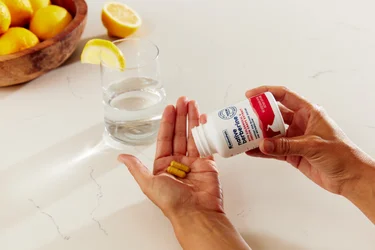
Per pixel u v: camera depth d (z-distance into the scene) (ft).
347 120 3.01
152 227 2.55
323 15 3.84
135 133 2.89
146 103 2.87
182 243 2.44
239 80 3.28
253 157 2.85
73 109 3.13
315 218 2.57
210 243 2.40
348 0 4.02
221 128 2.50
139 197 2.67
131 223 2.57
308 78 3.28
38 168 2.80
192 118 2.82
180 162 2.72
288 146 2.43
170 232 2.54
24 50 3.06
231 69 3.36
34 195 2.68
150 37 3.63
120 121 2.85
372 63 3.39
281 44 3.56
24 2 3.26
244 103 2.53
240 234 2.52
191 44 3.57
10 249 2.48
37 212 2.61
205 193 2.58
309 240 2.49
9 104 3.16
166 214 2.53
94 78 3.34
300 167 2.75
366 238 2.50
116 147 2.92
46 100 3.18
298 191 2.68
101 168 2.81
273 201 2.64
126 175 2.77
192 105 2.84
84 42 3.57
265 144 2.41
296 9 3.92
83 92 3.24
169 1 4.02
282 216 2.58
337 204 2.62
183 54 3.49
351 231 2.52
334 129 2.54
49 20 3.23
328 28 3.70
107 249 2.48
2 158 2.85
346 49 3.51
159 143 2.77
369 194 2.50
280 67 3.37
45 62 3.14
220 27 3.73
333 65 3.38
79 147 2.91
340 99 3.14
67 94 3.22
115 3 3.61
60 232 2.54
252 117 2.49
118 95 2.89
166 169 2.69
